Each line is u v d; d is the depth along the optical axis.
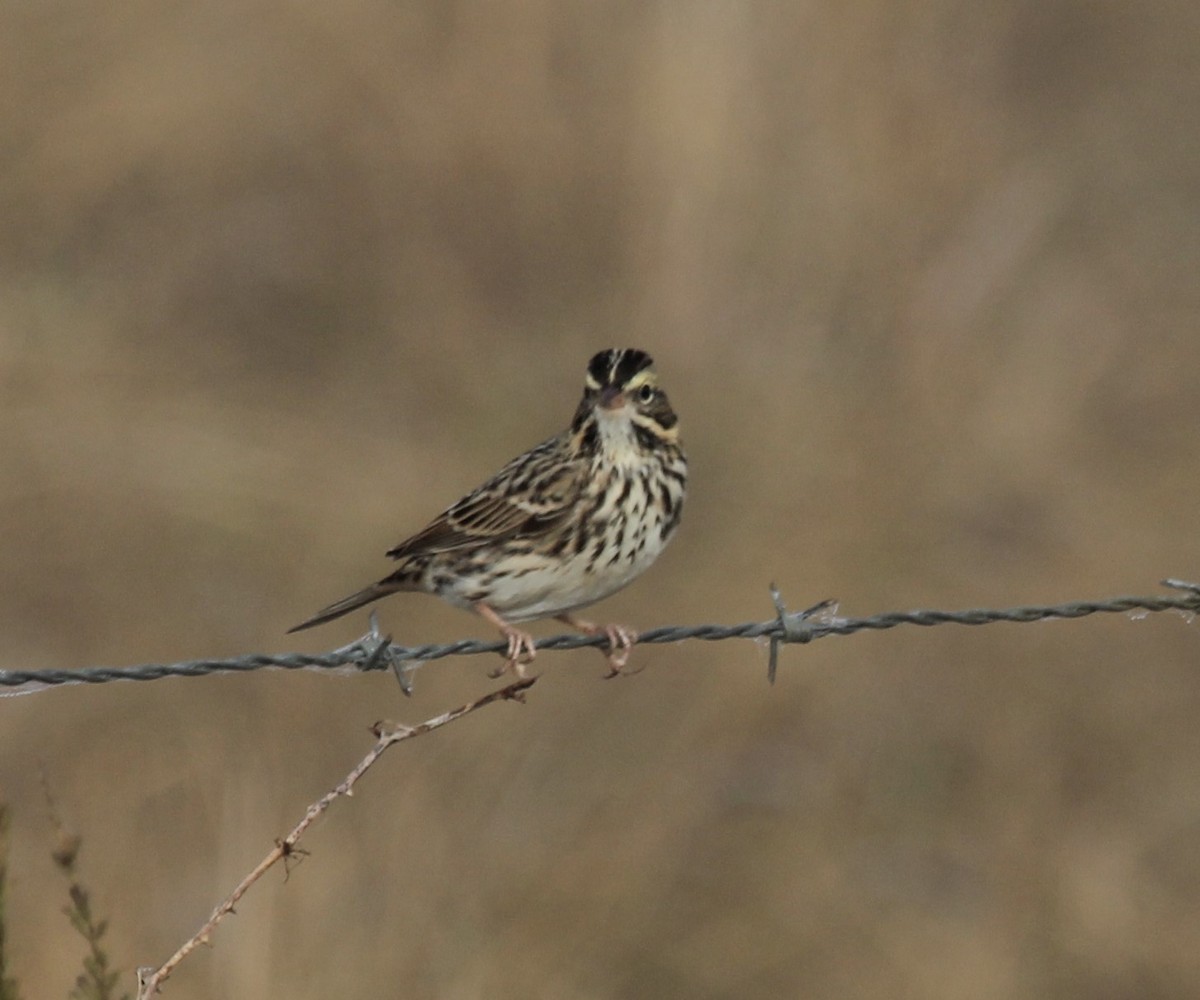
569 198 19.02
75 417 16.77
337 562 15.68
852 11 18.98
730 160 18.44
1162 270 21.45
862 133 18.70
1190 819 14.27
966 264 18.55
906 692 15.09
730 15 18.83
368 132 20.22
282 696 13.88
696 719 14.12
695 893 13.33
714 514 15.77
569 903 12.55
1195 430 18.42
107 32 20.80
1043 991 12.98
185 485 16.20
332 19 20.56
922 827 14.12
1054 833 14.03
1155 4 27.09
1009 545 16.58
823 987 12.83
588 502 10.35
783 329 17.83
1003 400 17.48
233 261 19.94
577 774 13.59
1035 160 21.70
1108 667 15.52
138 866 12.20
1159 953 13.08
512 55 19.75
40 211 20.08
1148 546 16.58
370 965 11.32
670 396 17.03
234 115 20.66
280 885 11.55
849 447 16.62
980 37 21.34
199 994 11.12
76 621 15.62
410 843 12.34
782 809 13.99
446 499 16.47
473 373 18.06
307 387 18.45
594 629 10.77
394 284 19.45
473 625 14.61
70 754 13.84
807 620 9.45
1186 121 24.88
